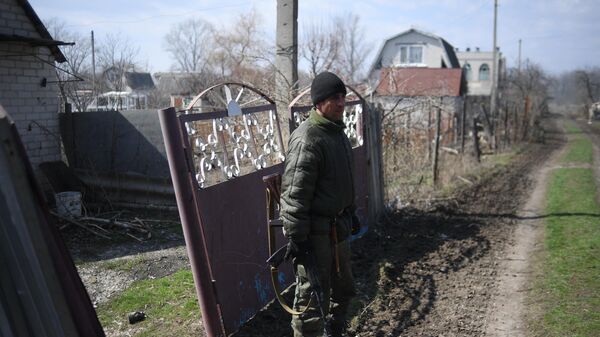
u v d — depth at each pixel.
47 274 1.84
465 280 5.43
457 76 33.28
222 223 3.78
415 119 12.77
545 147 23.45
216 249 3.69
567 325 4.27
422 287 5.14
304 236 3.16
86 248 6.60
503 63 62.97
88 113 9.45
